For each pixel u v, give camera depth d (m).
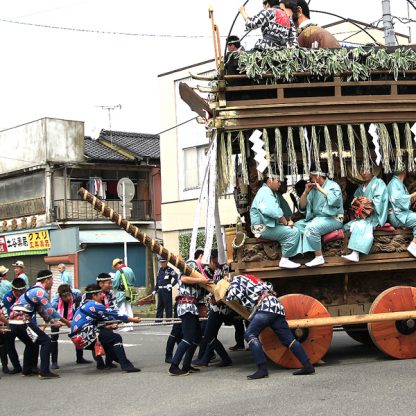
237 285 8.02
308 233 8.52
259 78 8.65
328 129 8.86
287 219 9.60
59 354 12.75
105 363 10.47
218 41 8.57
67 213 31.64
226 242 10.28
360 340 10.77
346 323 8.42
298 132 8.93
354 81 8.81
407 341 8.79
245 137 8.85
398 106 8.92
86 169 32.78
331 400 6.51
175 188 25.88
